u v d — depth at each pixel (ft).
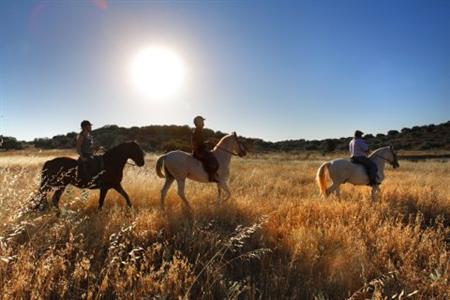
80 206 30.73
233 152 35.29
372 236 23.73
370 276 18.86
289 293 17.57
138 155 33.58
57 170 30.42
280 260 20.02
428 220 33.19
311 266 19.24
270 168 85.97
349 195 44.16
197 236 22.84
